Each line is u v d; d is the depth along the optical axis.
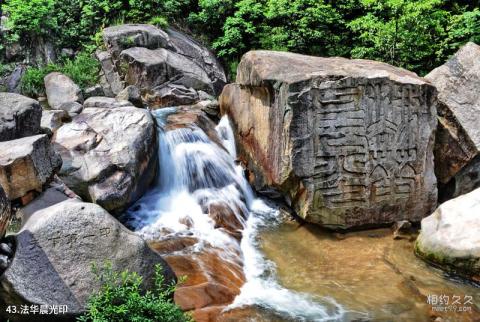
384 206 7.47
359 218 7.43
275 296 5.62
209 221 7.26
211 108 10.41
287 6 13.28
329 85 6.93
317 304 5.47
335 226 7.40
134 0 13.60
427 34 11.61
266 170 7.99
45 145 5.75
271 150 7.70
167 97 11.53
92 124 7.57
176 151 8.32
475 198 6.62
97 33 12.69
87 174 6.79
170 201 7.70
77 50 13.18
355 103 7.07
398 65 11.92
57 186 5.83
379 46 11.77
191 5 15.12
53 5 12.95
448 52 12.05
